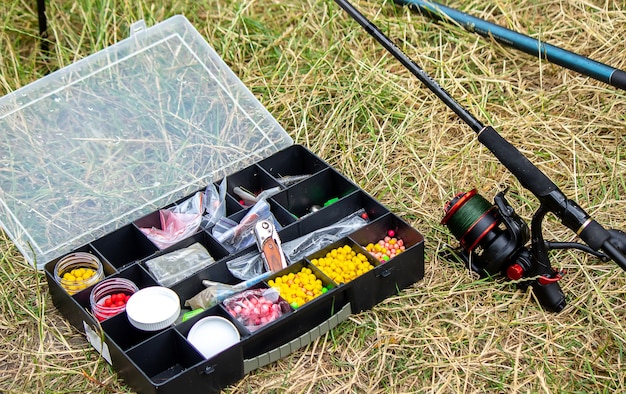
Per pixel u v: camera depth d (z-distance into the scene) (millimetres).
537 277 1533
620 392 1456
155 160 1707
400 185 1703
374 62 1859
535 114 1764
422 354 1509
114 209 1655
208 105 1758
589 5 1880
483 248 1557
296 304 1513
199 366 1440
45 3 1920
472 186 1695
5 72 1865
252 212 1610
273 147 1726
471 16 1857
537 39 1807
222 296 1523
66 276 1562
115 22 1886
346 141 1768
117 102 1737
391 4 1917
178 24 1777
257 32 1922
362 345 1522
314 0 1942
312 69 1818
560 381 1477
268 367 1504
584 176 1694
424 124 1774
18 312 1573
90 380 1494
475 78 1821
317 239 1608
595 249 1465
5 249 1645
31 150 1687
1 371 1521
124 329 1515
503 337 1521
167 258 1576
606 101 1784
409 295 1561
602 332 1522
